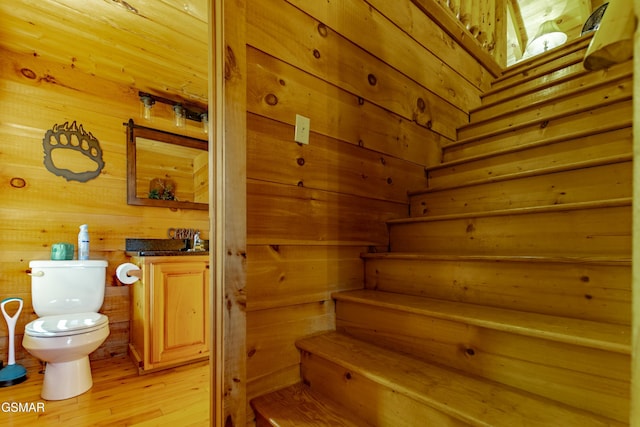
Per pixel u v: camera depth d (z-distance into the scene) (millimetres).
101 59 2502
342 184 1589
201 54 2506
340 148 1590
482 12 2934
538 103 2010
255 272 1226
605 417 786
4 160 2203
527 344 927
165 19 2150
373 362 1121
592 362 819
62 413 1655
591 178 1332
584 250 1159
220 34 1146
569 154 1570
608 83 1749
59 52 2377
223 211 1100
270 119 1306
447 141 2326
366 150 1727
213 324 1108
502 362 973
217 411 1071
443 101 2307
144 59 2537
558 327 913
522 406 836
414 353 1190
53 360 1785
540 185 1481
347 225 1599
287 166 1357
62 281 2109
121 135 2674
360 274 1645
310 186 1441
